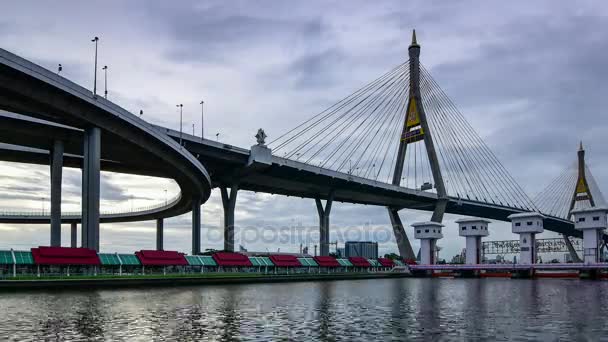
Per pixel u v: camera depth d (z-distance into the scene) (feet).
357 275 412.57
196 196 454.81
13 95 230.27
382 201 568.82
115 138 288.10
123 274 273.13
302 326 124.98
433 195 535.19
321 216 517.14
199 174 379.55
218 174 428.15
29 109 248.73
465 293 230.27
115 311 150.20
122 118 273.95
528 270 402.52
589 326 126.62
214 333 114.52
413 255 585.63
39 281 223.71
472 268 429.38
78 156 393.29
